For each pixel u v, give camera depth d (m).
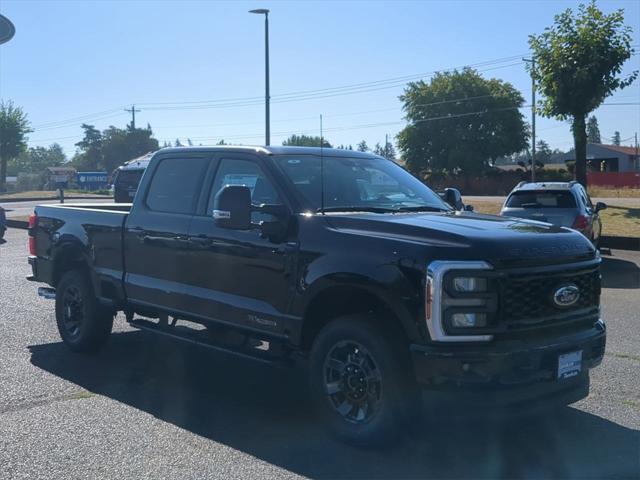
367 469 4.91
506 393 4.75
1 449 5.25
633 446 5.34
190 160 6.90
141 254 7.09
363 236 5.27
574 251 5.25
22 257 16.67
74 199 47.97
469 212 6.44
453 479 4.77
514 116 66.19
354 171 6.56
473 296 4.77
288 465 4.97
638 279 13.12
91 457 5.10
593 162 84.00
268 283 5.85
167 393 6.61
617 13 20.56
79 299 7.99
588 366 5.27
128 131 99.81
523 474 4.85
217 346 6.37
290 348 5.82
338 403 5.40
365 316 5.21
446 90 66.81
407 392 4.99
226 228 5.82
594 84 20.64
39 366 7.50
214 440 5.44
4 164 69.19
